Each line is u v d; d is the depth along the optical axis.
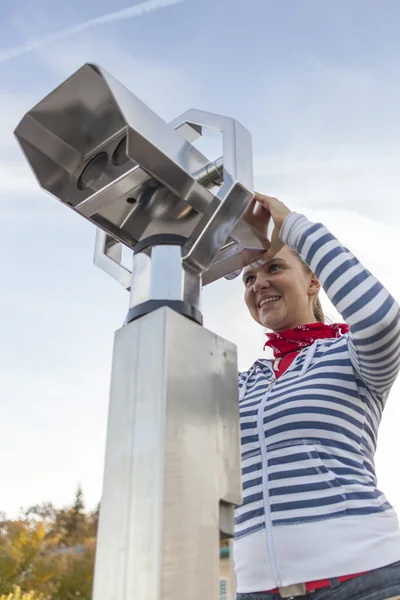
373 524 1.03
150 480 0.64
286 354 1.42
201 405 0.73
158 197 0.91
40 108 0.94
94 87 0.88
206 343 0.78
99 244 1.20
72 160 1.00
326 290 1.07
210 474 0.70
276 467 1.12
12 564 12.72
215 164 0.91
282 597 1.01
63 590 12.75
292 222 1.13
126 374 0.74
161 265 0.84
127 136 0.81
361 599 0.96
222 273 1.14
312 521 1.04
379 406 1.26
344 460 1.10
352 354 1.17
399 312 1.06
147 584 0.59
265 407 1.21
